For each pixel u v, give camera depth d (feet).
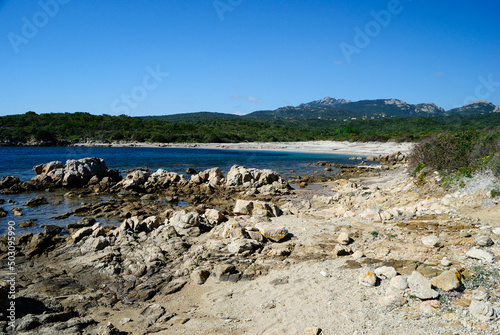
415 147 84.33
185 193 90.27
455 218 41.39
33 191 92.53
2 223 57.72
